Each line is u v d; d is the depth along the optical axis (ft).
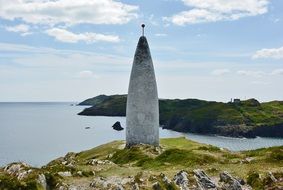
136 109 171.12
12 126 651.66
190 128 655.35
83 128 611.47
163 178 83.66
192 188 81.00
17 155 313.32
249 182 86.99
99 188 79.51
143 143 168.25
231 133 597.93
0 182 76.02
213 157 118.11
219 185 84.99
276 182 84.12
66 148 365.20
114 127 590.14
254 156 122.01
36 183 77.71
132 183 81.82
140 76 171.94
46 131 558.97
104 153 167.53
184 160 115.14
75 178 88.12
